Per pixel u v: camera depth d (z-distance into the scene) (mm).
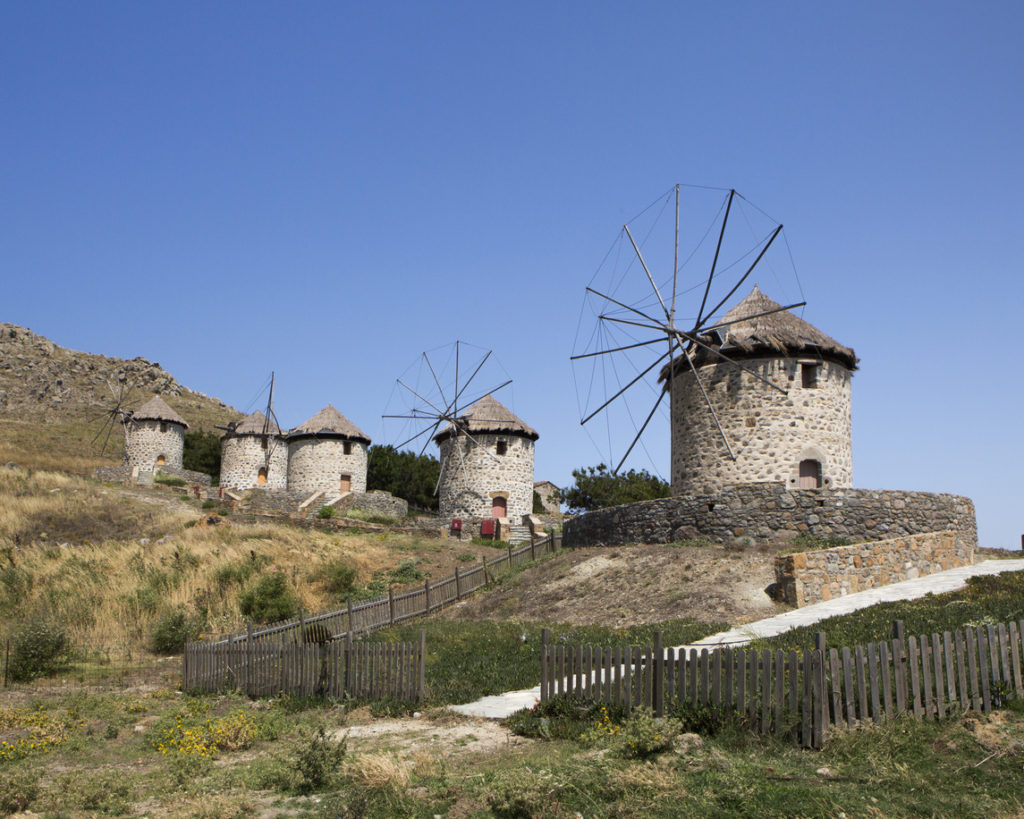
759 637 14758
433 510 64375
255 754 11492
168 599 25375
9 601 24438
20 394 92812
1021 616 13172
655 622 18219
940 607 14977
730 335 27250
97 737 12938
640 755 9062
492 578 26891
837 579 18547
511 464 46531
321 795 9016
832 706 9211
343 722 12672
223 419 98875
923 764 8312
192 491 48969
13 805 8891
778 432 26516
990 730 9016
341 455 52312
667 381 30703
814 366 27297
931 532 21703
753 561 20922
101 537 34031
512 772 8594
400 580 29750
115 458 69562
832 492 22688
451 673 14711
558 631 18297
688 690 10234
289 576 28391
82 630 22469
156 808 9008
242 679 16016
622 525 26625
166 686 17422
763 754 8898
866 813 7109
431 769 9312
